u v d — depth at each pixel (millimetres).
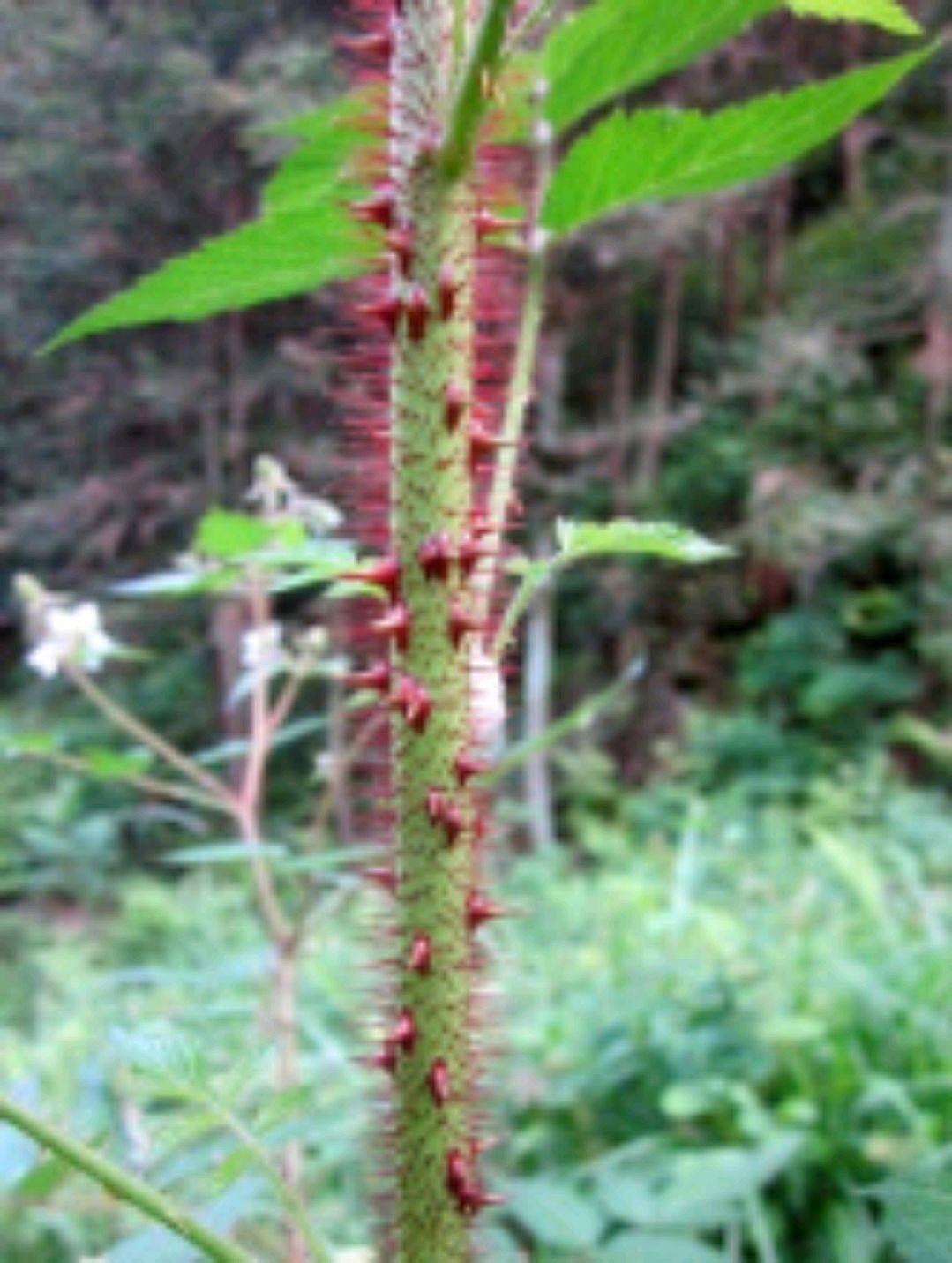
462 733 145
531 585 156
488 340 154
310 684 1498
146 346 1644
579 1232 414
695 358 1908
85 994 868
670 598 1814
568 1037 674
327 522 361
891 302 1778
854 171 1811
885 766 1479
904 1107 576
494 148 162
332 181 184
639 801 1530
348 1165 503
